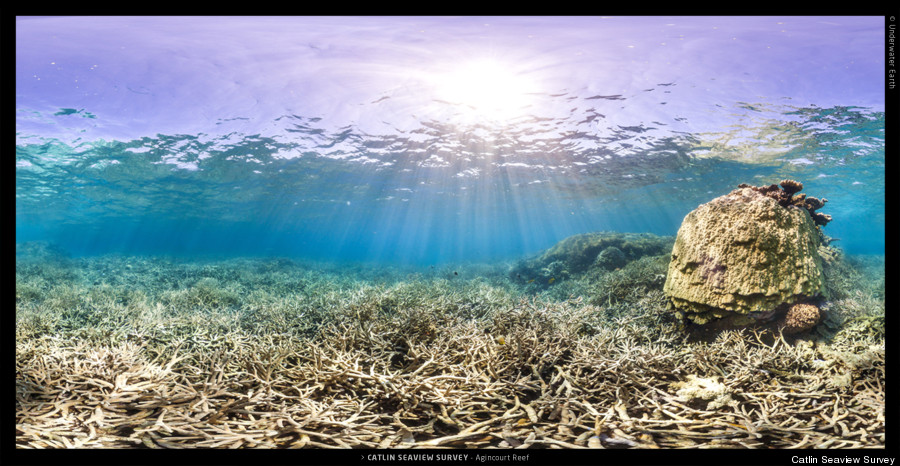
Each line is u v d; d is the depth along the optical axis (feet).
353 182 84.02
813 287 15.44
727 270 16.03
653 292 22.41
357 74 34.17
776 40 28.17
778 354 14.14
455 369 12.66
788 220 15.98
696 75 32.45
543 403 11.36
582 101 37.93
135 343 16.31
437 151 57.98
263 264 66.85
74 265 58.23
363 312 18.56
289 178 78.79
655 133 45.47
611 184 80.23
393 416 10.74
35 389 11.09
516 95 37.35
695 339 17.11
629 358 13.25
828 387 12.39
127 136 49.16
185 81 34.88
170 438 9.36
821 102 35.60
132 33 27.71
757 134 44.21
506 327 16.70
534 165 65.31
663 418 11.23
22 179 73.82
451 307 21.18
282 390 12.20
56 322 18.94
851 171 61.26
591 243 50.44
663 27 27.04
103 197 96.78
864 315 15.61
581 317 18.24
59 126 44.83
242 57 31.63
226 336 16.44
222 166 66.95
